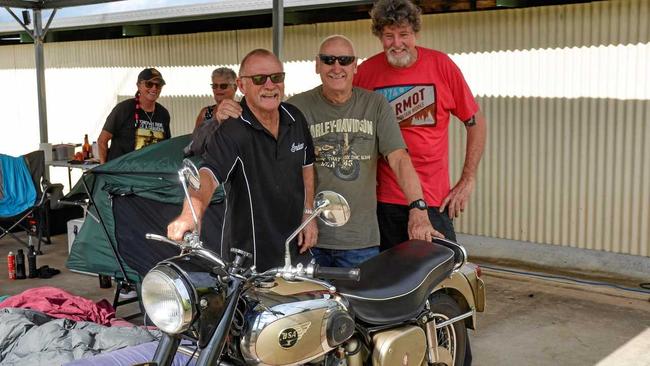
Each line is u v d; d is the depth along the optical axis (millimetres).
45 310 3988
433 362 3254
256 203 3111
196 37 8906
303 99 3676
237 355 2539
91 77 10180
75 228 5863
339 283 2945
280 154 3148
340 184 3635
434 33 7113
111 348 3496
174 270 2312
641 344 4613
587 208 6426
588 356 4430
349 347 2895
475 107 3969
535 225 6738
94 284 6184
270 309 2508
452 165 7199
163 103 9383
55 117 10734
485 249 7059
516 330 4906
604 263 6363
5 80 11258
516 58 6668
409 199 3561
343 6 7039
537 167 6672
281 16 5543
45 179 6984
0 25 10469
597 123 6305
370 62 4031
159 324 2295
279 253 3193
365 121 3631
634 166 6148
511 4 6473
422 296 3113
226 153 3016
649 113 6035
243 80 3062
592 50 6258
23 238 8047
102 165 4398
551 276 6262
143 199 4289
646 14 5961
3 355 3523
